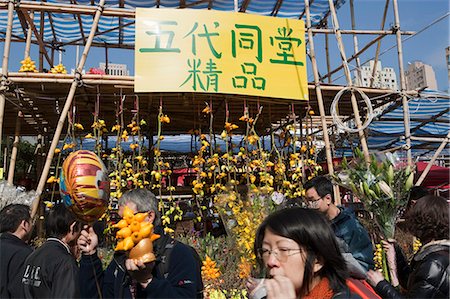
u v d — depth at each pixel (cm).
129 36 798
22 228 279
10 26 427
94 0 679
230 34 456
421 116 713
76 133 625
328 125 707
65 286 217
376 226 277
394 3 525
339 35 503
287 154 598
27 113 558
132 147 462
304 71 479
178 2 703
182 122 657
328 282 145
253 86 457
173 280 198
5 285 247
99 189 201
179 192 675
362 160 285
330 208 290
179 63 441
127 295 193
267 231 149
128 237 173
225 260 346
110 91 468
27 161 1031
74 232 241
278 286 137
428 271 199
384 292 213
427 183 723
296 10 729
